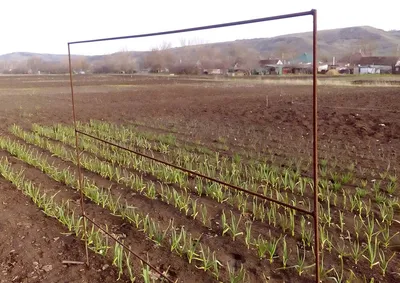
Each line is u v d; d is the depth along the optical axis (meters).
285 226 4.07
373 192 5.12
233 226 3.88
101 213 4.60
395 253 3.54
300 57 69.38
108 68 55.69
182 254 3.61
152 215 4.53
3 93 24.22
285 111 13.20
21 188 5.45
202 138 9.15
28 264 3.48
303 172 6.13
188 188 5.41
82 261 3.53
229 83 34.84
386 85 28.20
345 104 14.95
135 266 3.43
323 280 3.17
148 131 10.27
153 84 33.94
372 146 7.78
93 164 6.49
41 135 9.83
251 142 8.52
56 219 4.41
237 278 3.07
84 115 13.77
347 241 3.81
